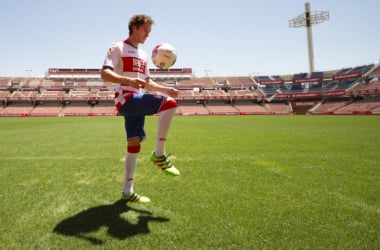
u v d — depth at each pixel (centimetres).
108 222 297
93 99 7212
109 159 726
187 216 314
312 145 1030
